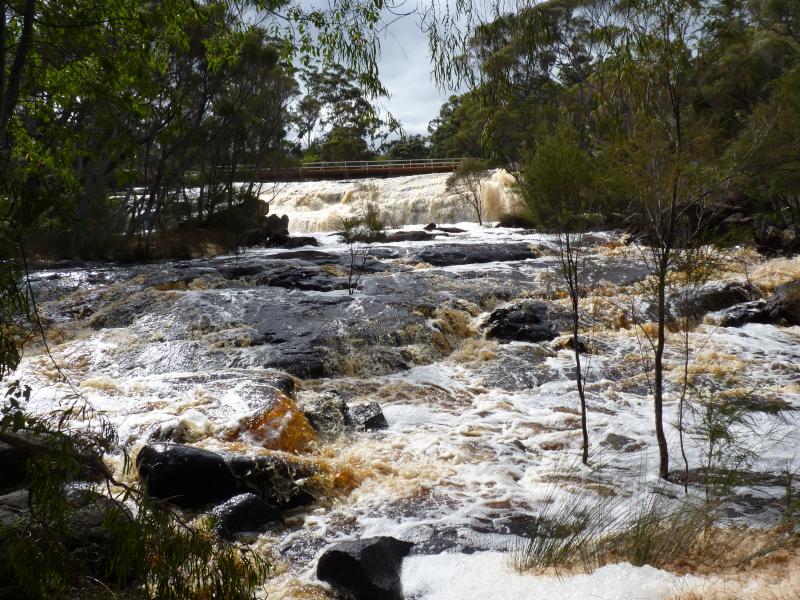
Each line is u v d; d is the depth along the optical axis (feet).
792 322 35.53
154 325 31.37
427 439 20.29
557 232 19.72
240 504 14.74
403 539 14.30
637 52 15.26
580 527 13.75
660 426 17.16
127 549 9.48
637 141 16.39
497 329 32.22
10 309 9.16
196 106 70.03
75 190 15.21
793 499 15.16
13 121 15.31
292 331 29.96
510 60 14.92
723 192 17.06
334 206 104.12
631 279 41.27
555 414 22.89
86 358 27.43
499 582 11.82
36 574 9.23
